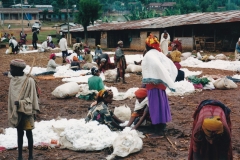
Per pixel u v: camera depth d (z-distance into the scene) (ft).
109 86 40.29
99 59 48.06
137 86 40.04
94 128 20.61
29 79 17.54
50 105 31.01
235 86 38.04
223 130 11.19
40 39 161.27
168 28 102.58
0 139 20.88
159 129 22.89
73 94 34.04
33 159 18.48
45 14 290.15
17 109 16.99
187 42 97.50
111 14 369.71
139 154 19.10
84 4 125.08
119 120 23.04
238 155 18.65
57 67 53.57
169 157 18.61
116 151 18.65
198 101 31.78
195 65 59.72
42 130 22.08
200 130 11.59
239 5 393.09
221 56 66.33
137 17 189.06
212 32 94.48
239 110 28.50
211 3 309.42
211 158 12.07
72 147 19.76
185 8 249.14
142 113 22.77
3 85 42.42
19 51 94.68
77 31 133.59
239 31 88.17
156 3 397.19
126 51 106.52
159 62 21.17
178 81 36.88
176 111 28.35
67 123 23.11
